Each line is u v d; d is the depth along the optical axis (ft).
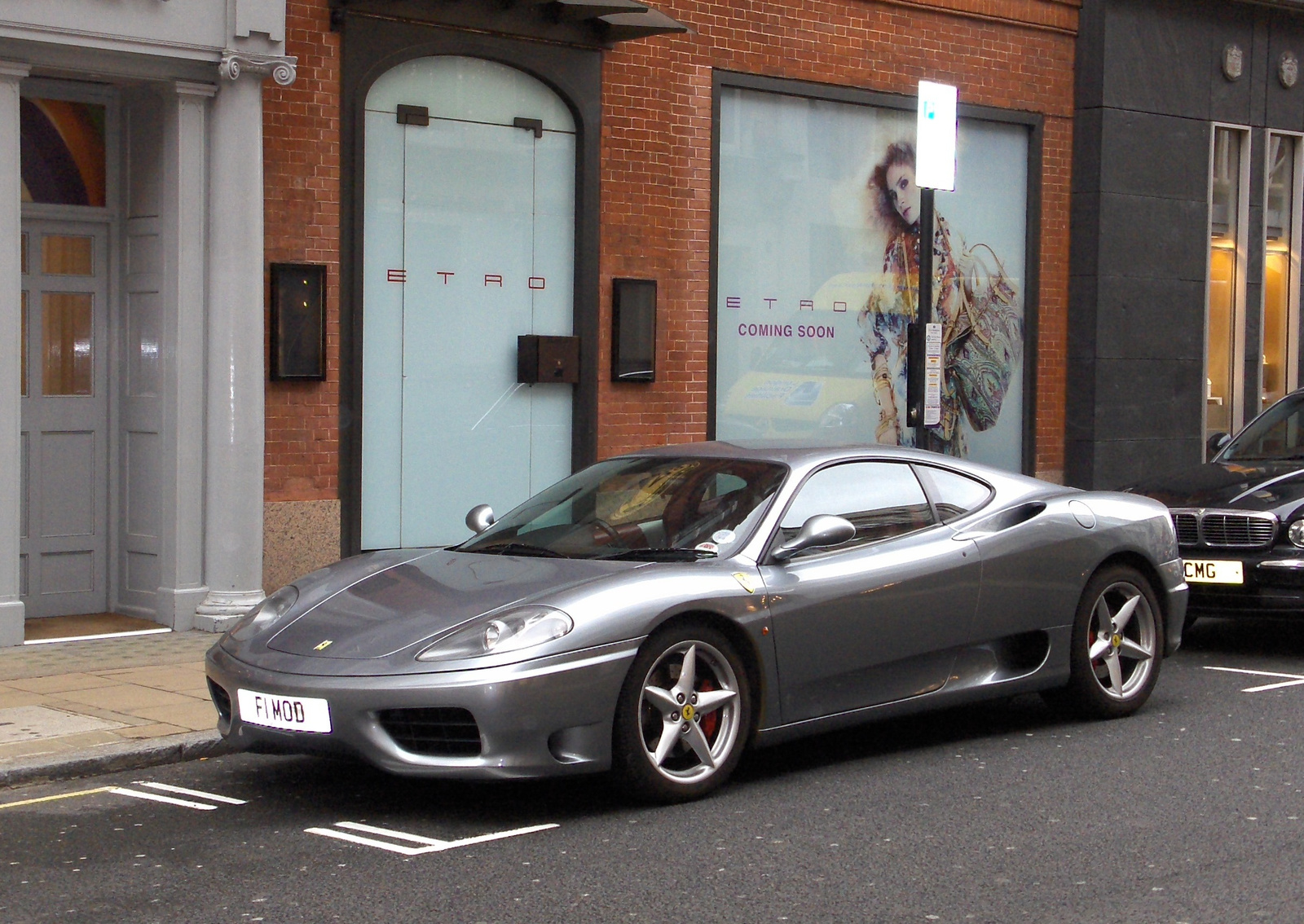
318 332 34.35
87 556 33.91
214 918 15.29
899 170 45.96
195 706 24.98
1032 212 49.26
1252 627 35.29
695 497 21.83
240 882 16.49
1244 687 27.61
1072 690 24.18
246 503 32.71
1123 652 24.75
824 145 44.21
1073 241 50.29
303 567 34.55
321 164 34.65
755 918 15.19
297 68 34.19
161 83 31.91
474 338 37.81
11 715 24.21
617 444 40.06
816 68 43.52
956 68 46.91
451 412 37.50
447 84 37.06
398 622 19.21
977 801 19.72
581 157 39.04
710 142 41.47
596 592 18.98
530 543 21.89
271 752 19.42
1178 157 51.65
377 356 36.27
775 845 17.72
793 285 43.75
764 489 21.65
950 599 22.24
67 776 21.33
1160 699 26.48
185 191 32.07
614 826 18.54
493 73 37.81
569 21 38.22
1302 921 15.05
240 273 32.45
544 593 19.16
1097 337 49.83
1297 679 28.43
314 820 19.06
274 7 32.09
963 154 47.70
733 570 20.25
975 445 48.44
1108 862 17.02
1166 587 25.18
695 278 41.34
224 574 32.60
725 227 42.29
